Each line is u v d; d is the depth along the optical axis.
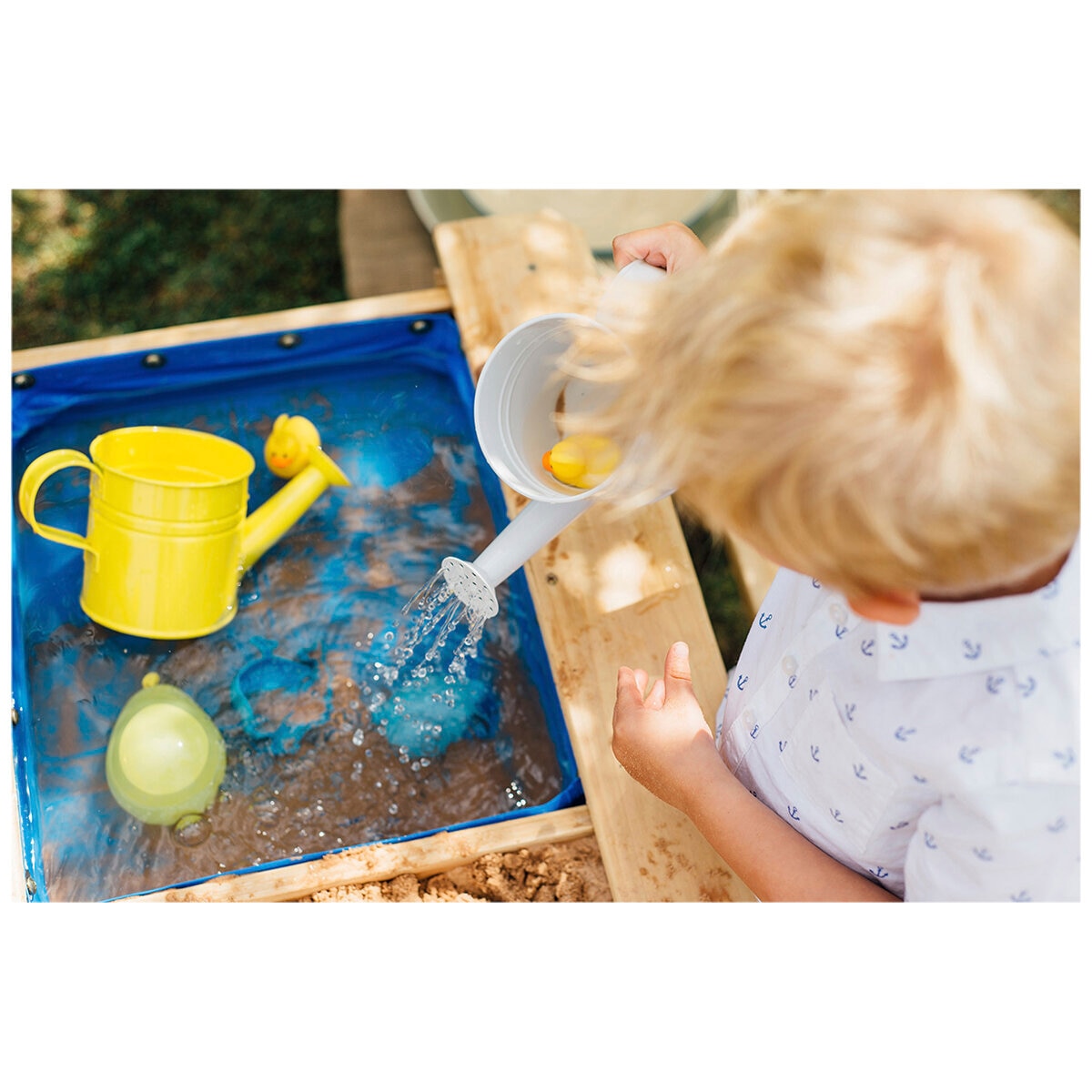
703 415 0.49
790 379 0.47
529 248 1.29
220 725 1.10
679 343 0.51
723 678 1.09
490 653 1.15
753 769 0.92
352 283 1.82
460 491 1.23
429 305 1.26
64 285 1.80
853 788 0.77
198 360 1.22
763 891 0.84
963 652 0.65
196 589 1.08
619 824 1.02
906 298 0.47
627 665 1.09
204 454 1.10
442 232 1.29
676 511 1.23
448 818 1.08
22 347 1.77
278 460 1.19
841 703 0.75
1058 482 0.50
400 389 1.27
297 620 1.15
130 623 1.09
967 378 0.47
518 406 0.81
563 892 1.01
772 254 0.50
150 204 1.83
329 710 1.12
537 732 1.12
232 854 1.05
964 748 0.66
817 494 0.49
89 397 1.21
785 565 0.57
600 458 0.77
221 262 1.83
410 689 1.13
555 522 0.82
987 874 0.67
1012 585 0.63
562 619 1.10
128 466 1.09
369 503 1.21
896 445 0.47
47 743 1.07
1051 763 0.63
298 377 1.26
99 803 1.05
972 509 0.49
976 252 0.49
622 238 0.95
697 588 1.12
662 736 0.93
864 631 0.72
